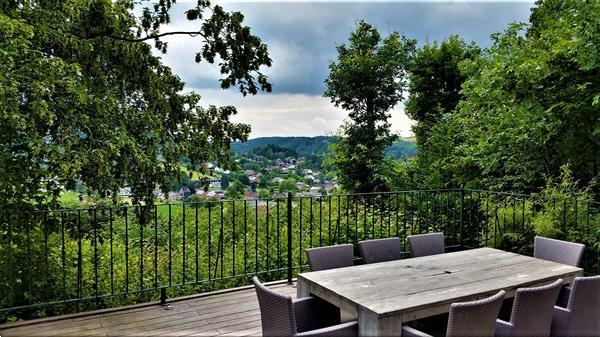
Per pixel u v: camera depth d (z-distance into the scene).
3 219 4.22
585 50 5.14
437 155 10.48
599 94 5.01
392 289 2.59
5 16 3.97
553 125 5.76
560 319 2.59
